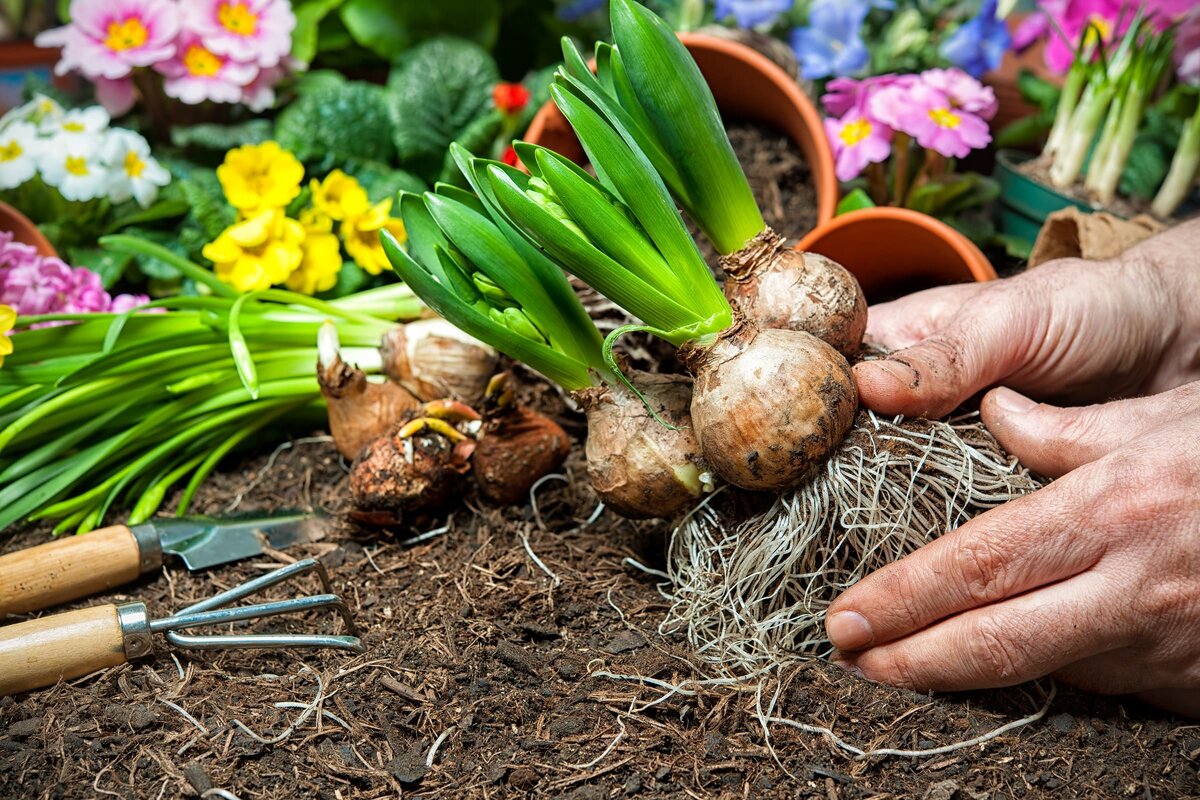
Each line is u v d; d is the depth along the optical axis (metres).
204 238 0.85
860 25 0.88
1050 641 0.56
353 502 0.72
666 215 0.58
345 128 0.91
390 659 0.61
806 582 0.62
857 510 0.59
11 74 1.05
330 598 0.62
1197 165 0.86
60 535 0.71
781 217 0.82
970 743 0.57
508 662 0.61
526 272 0.60
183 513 0.72
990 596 0.57
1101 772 0.57
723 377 0.58
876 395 0.60
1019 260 0.87
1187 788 0.56
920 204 0.85
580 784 0.56
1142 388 0.69
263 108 0.92
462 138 0.92
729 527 0.62
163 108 0.94
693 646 0.62
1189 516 0.56
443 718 0.59
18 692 0.59
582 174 0.60
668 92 0.58
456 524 0.70
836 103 0.84
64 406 0.71
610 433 0.62
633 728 0.58
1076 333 0.65
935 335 0.63
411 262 0.59
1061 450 0.60
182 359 0.74
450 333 0.72
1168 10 0.88
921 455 0.60
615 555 0.68
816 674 0.60
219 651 0.62
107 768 0.56
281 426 0.78
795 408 0.58
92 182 0.82
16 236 0.80
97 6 0.87
